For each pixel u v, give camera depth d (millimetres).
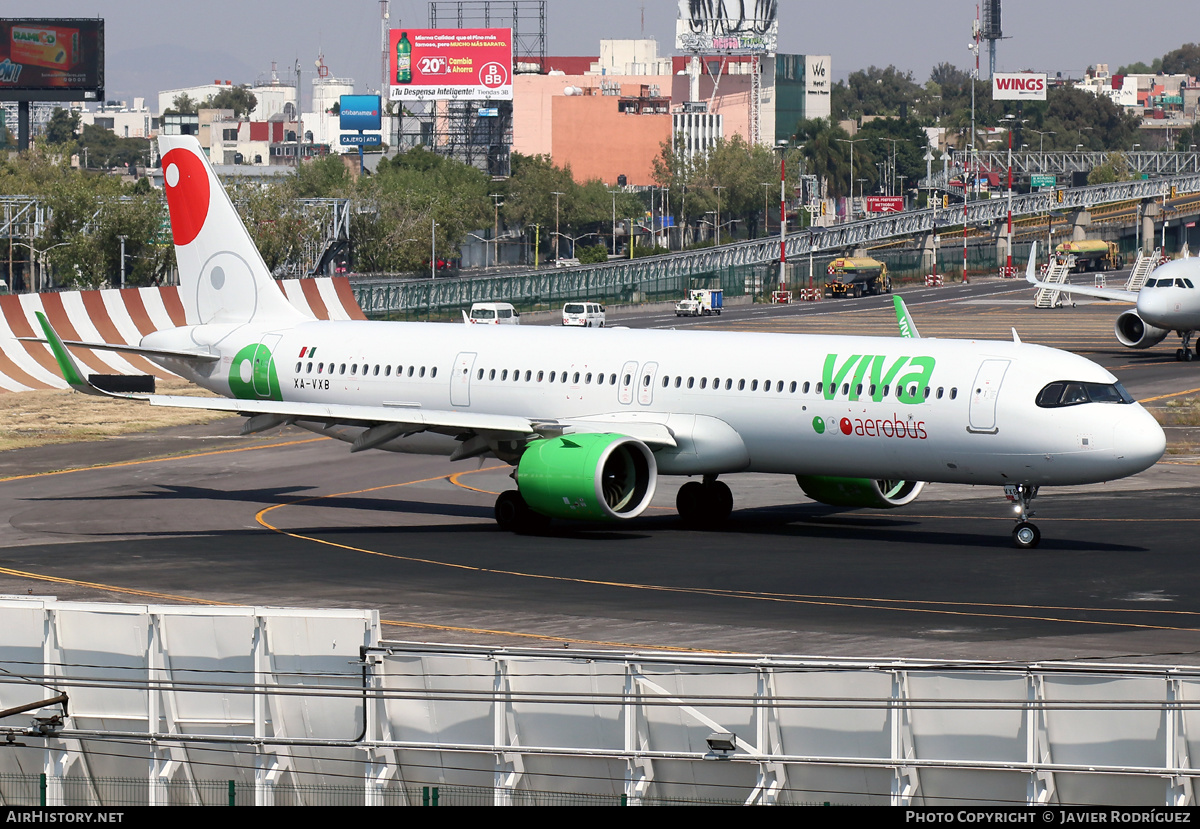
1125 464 147375
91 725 88875
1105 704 76062
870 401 157625
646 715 81250
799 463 165500
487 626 119938
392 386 187500
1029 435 149875
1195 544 157500
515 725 83125
